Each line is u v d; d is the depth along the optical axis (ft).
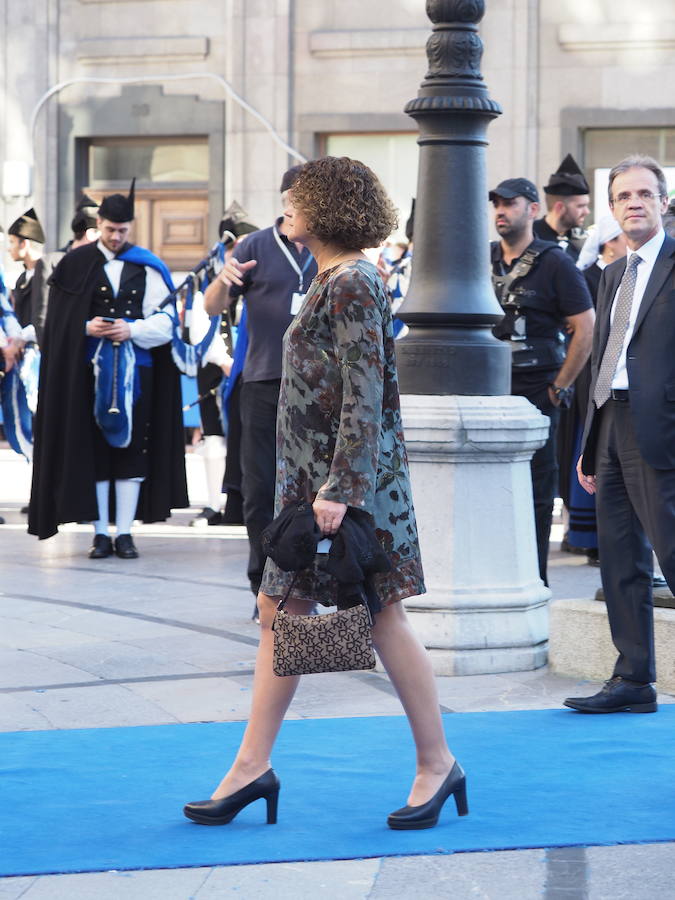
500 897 14.43
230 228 37.76
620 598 21.70
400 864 15.37
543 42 63.26
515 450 24.17
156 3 67.97
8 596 31.09
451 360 24.06
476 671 24.11
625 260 21.42
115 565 35.55
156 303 36.78
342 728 20.83
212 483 43.06
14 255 47.55
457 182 24.30
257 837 16.19
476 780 18.33
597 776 18.45
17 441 43.60
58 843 15.97
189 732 20.54
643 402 20.70
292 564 15.39
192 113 67.82
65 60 69.00
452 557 24.13
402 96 65.51
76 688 23.08
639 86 62.64
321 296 15.80
